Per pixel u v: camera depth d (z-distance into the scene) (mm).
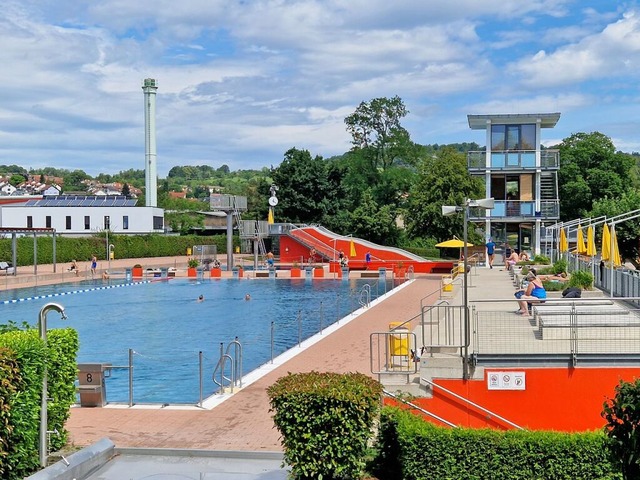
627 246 57125
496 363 15875
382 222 85812
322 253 69688
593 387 15570
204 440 13672
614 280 29000
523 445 10250
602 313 15898
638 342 15930
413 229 76500
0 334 12148
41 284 53188
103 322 33594
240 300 42969
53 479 11094
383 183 93188
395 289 45250
